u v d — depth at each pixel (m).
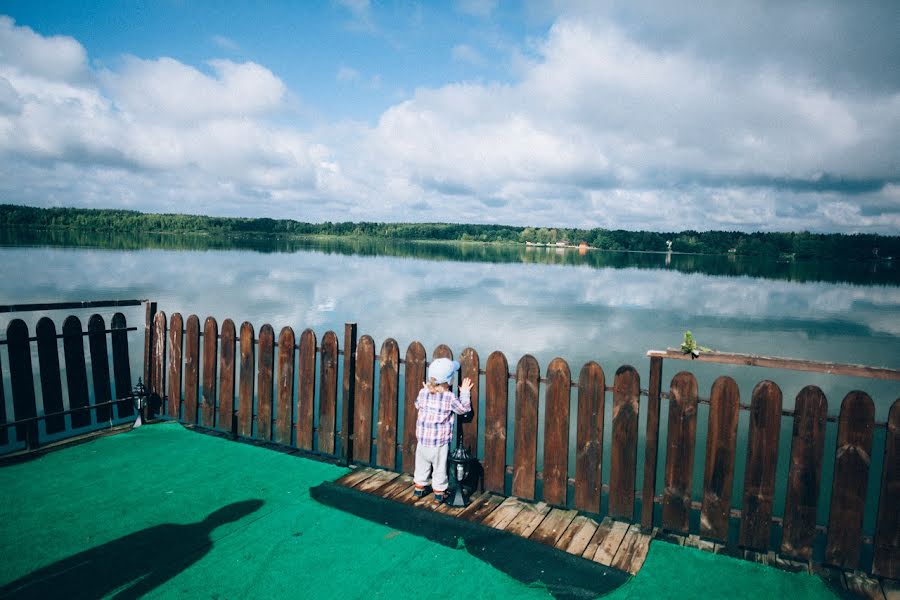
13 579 3.80
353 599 3.70
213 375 6.89
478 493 5.39
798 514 4.28
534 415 5.15
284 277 36.78
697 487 7.74
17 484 5.29
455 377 5.57
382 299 27.30
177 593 3.70
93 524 4.57
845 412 4.09
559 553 4.30
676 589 3.88
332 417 6.14
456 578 3.95
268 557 4.15
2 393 5.87
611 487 4.92
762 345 19.80
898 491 4.00
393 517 4.82
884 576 4.06
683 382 4.54
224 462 5.95
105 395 6.84
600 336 19.36
